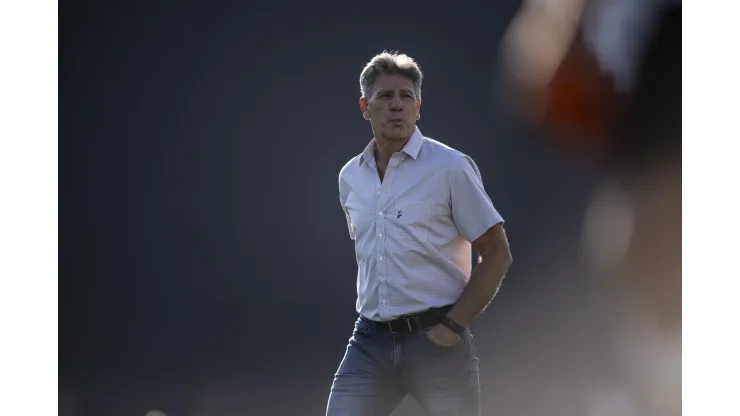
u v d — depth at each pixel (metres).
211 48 45.59
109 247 46.25
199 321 45.75
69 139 46.06
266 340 45.31
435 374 12.18
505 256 12.18
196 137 46.12
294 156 45.91
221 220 46.19
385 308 12.38
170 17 45.41
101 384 40.84
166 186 46.31
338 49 45.00
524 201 39.88
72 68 45.66
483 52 43.47
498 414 30.97
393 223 12.32
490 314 38.19
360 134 45.41
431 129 43.44
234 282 46.22
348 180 13.05
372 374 12.52
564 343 33.06
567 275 33.53
